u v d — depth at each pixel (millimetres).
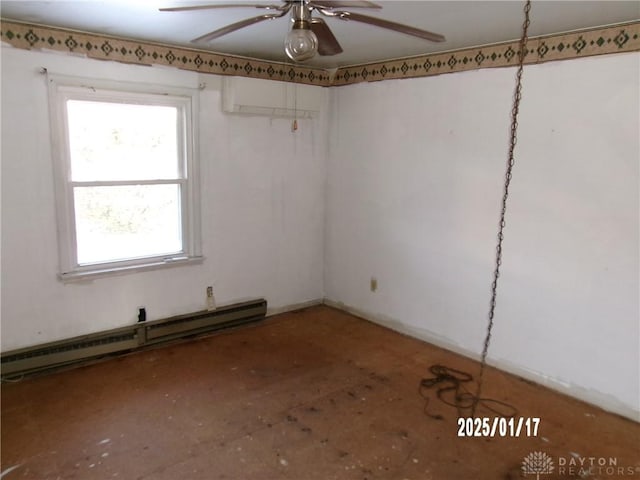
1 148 2988
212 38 2238
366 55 3816
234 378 3312
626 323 2891
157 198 3727
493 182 3438
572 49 2941
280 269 4555
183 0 2473
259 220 4312
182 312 3969
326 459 2457
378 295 4391
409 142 3941
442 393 3166
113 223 3543
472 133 3516
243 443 2570
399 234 4129
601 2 2359
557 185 3102
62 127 3184
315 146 4590
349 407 2965
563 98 3014
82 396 3016
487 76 3379
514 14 2605
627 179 2801
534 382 3348
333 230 4734
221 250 4109
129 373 3344
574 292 3096
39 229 3189
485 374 3459
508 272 3420
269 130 4227
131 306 3680
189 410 2883
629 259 2842
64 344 3346
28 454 2434
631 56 2719
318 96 4469
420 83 3801
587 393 3098
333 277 4812
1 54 2906
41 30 2996
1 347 3168
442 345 3918
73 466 2354
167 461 2408
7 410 2834
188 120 3725
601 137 2877
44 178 3158
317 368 3502
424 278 3986
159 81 3531
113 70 3314
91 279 3451
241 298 4320
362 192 4395
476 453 2535
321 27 2041
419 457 2490
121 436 2604
